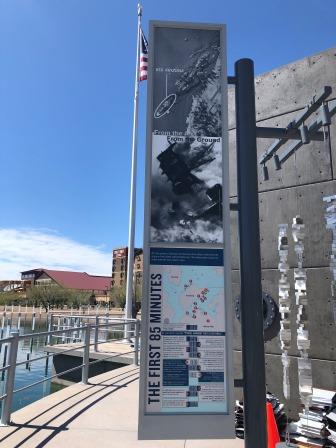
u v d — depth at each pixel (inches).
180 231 154.6
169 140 159.8
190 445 190.2
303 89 243.6
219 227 156.0
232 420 143.8
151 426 141.9
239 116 162.6
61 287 3666.3
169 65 164.9
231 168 266.5
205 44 167.6
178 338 148.3
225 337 149.6
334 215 206.2
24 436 198.5
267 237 247.3
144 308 148.8
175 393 144.9
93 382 327.6
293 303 229.9
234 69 168.6
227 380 146.8
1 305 3398.1
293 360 224.7
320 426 180.4
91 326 337.7
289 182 242.2
